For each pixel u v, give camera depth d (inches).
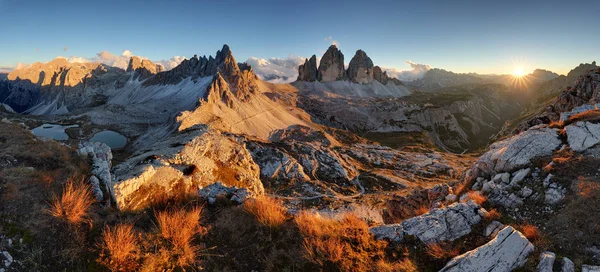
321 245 366.3
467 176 729.0
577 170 488.4
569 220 394.3
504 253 345.7
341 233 400.5
